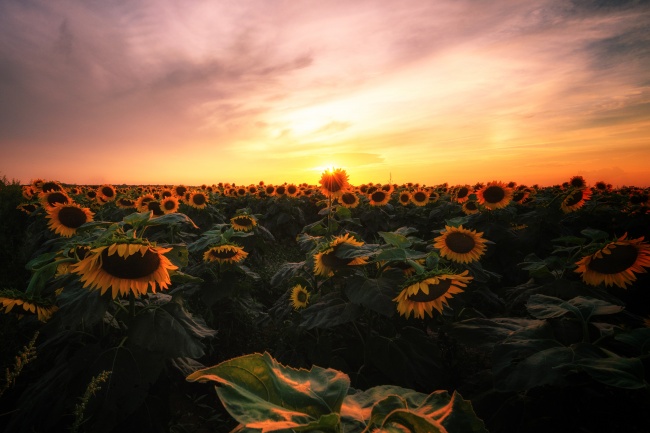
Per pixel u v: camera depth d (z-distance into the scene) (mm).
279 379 661
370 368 3041
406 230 3750
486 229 6082
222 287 4043
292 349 3488
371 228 9664
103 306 2217
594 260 2900
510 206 7633
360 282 2732
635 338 1778
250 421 545
